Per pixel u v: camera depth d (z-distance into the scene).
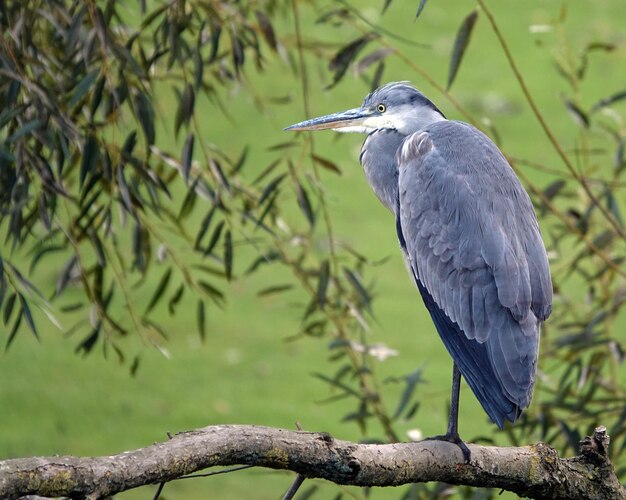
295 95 25.22
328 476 6.24
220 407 16.06
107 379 16.84
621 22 28.94
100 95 8.81
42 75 9.17
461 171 8.74
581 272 11.40
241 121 24.41
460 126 9.22
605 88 26.12
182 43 9.28
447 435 7.67
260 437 5.97
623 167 11.12
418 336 17.97
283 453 6.02
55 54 9.86
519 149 23.33
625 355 10.39
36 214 9.34
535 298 8.18
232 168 10.36
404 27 28.50
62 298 19.00
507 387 7.91
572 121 24.64
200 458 5.72
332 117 10.23
